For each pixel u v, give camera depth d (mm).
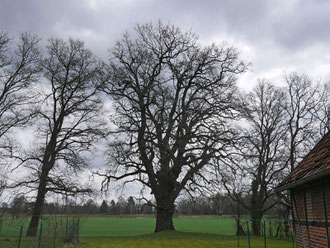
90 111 36219
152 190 35156
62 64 35125
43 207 31234
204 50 34562
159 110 33969
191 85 35656
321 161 9484
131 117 34438
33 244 20438
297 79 37938
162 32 35344
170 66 34781
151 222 81812
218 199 35031
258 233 36344
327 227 9148
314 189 10242
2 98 31734
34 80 32969
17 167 31328
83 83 35375
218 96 33250
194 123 33594
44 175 32031
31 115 32594
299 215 11953
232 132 32500
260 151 36875
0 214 20000
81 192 32688
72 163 33188
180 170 34625
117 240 30516
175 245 25844
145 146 33250
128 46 35719
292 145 36812
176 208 36906
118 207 114000
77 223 27500
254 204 37375
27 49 33125
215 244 26453
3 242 21703
